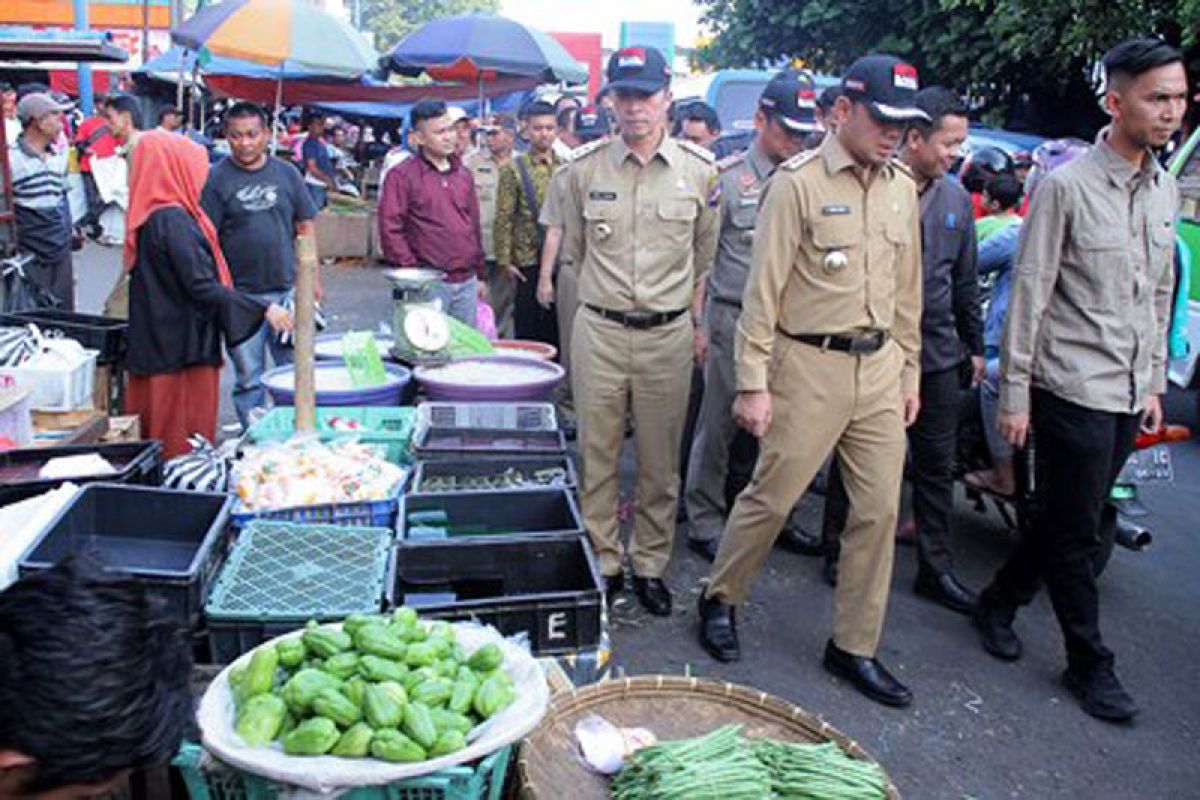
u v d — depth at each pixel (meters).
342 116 20.30
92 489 2.81
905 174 3.33
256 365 5.45
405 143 13.94
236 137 5.12
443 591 2.82
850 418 3.29
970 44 10.11
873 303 3.21
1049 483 3.39
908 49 10.80
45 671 1.18
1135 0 8.34
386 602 2.54
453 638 2.29
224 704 2.05
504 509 3.17
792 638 3.90
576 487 3.37
